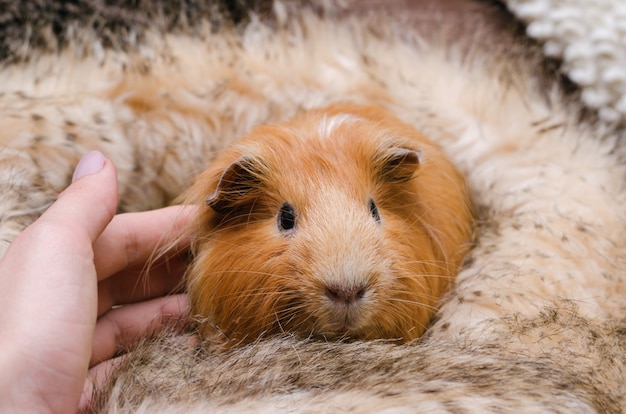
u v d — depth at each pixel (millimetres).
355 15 400
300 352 265
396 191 302
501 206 339
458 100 367
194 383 258
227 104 361
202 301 296
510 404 248
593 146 356
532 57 392
